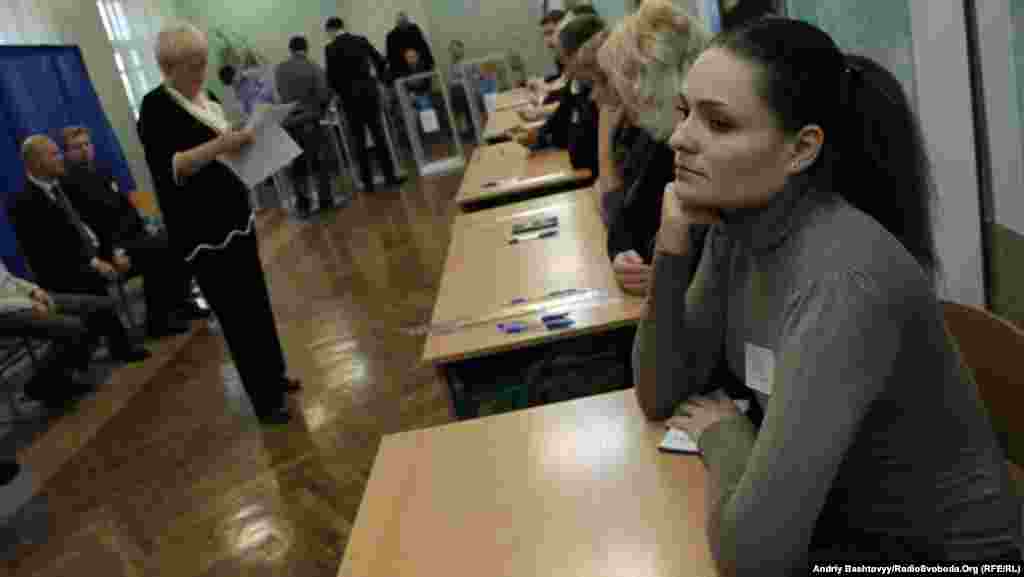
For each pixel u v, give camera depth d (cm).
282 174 821
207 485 290
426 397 322
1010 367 104
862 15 155
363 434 303
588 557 96
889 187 87
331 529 244
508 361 208
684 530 97
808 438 77
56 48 598
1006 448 108
